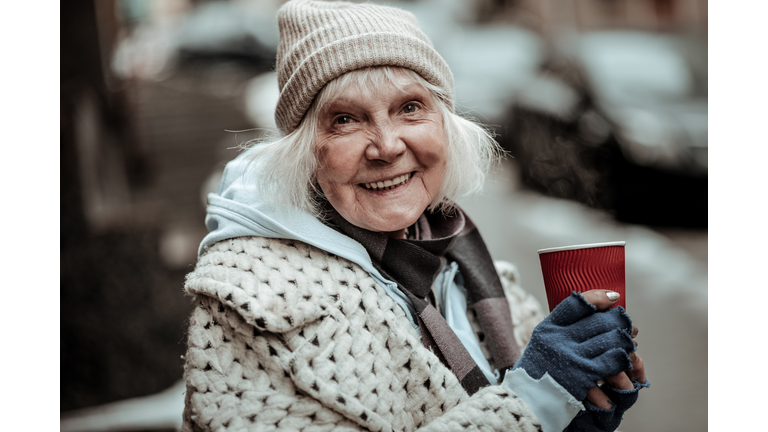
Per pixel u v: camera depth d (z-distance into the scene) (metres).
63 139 3.91
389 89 1.27
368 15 1.30
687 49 7.02
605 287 1.25
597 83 6.65
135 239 4.13
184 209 6.54
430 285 1.38
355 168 1.28
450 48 9.73
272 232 1.29
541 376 1.20
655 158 6.02
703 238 6.01
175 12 17.72
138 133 6.67
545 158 7.15
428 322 1.33
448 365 1.33
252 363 1.22
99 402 3.39
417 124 1.31
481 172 1.52
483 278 1.54
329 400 1.16
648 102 6.38
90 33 4.25
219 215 1.34
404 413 1.24
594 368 1.17
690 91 6.50
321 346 1.20
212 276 1.25
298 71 1.28
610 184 6.38
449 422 1.16
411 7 13.77
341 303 1.25
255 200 1.35
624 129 6.20
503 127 7.93
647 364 3.97
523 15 13.96
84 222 3.91
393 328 1.27
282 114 1.35
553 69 7.40
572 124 6.73
